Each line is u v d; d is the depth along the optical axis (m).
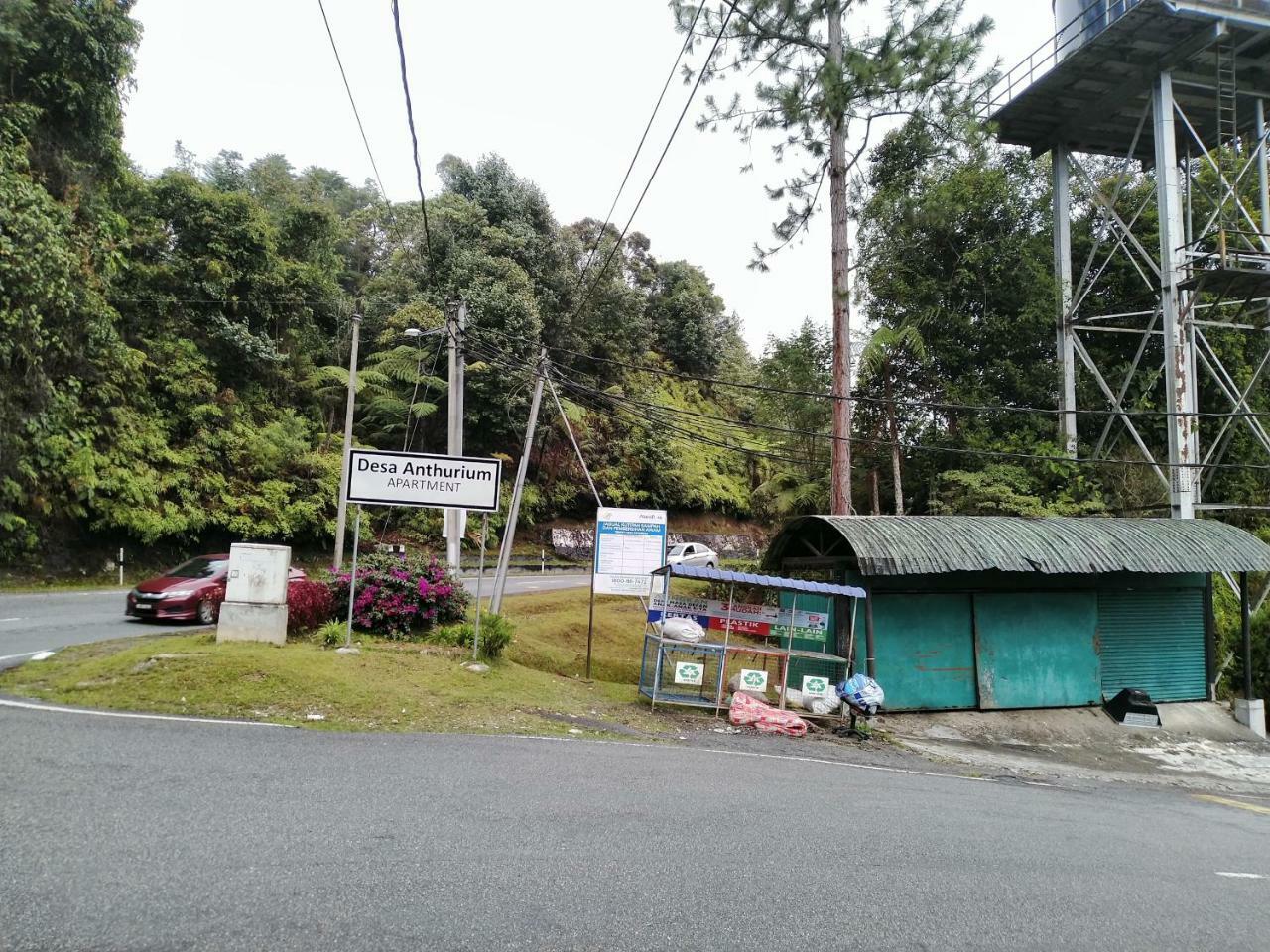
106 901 3.74
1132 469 21.94
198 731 7.40
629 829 5.44
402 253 37.97
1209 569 14.63
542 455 40.06
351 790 5.84
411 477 11.35
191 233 29.73
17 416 21.42
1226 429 20.91
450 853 4.68
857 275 23.83
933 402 23.78
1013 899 4.74
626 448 42.66
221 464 28.64
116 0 24.39
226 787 5.69
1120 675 15.58
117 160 25.44
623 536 15.09
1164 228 19.02
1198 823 7.99
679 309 51.62
